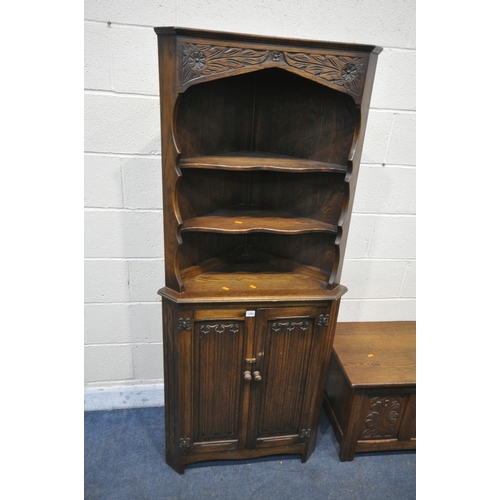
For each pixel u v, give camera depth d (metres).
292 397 1.38
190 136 1.15
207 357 1.25
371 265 1.71
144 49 1.25
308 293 1.24
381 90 1.41
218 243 1.43
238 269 1.40
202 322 1.20
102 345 1.65
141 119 1.33
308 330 1.28
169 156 1.04
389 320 1.85
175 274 1.17
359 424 1.46
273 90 1.30
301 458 1.52
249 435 1.41
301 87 1.23
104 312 1.59
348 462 1.52
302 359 1.32
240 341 1.25
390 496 1.39
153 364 1.73
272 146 1.36
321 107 1.20
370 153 1.49
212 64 0.94
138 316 1.62
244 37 0.92
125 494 1.36
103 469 1.45
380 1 1.29
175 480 1.42
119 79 1.27
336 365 1.59
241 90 1.30
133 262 1.52
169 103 0.98
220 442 1.41
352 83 1.01
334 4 1.28
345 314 1.81
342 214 1.16
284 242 1.44
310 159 1.26
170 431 1.39
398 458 1.55
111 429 1.64
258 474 1.45
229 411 1.36
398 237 1.65
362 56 0.99
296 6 1.27
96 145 1.34
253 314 1.21
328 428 1.70
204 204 1.29
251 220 1.25
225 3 1.24
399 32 1.33
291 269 1.42
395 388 1.41
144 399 1.77
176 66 0.93
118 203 1.43
